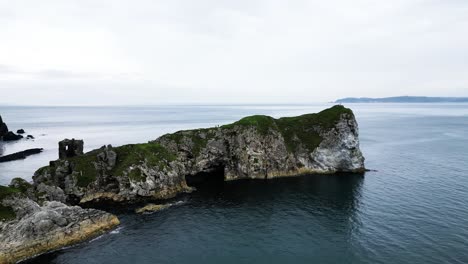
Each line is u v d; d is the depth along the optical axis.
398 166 101.38
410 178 86.75
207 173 94.00
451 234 51.56
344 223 57.56
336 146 96.69
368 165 103.81
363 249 47.78
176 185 75.38
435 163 104.69
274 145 93.44
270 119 100.44
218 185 82.44
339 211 63.56
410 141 153.25
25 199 49.72
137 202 68.38
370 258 45.16
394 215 60.31
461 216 58.88
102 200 68.31
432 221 56.91
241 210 64.69
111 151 73.56
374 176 90.12
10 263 44.16
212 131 96.75
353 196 72.56
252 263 44.62
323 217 60.59
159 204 67.12
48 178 68.25
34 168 106.56
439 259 44.16
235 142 93.00
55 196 63.06
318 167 96.56
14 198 48.56
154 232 54.47
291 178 89.75
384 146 139.12
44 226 47.97
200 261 45.28
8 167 108.06
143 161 72.38
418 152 124.81
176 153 90.75
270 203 68.69
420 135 175.38
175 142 92.38
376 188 78.38
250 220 59.62
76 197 67.00
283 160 92.94
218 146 93.69
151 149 76.81
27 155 130.12
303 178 89.69
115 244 50.12
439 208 63.19
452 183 80.88
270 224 57.75
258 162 90.44
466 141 152.75
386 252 46.62
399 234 52.19
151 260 45.56
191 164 91.75
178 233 54.16
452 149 131.00
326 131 99.38
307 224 57.56
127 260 45.53
